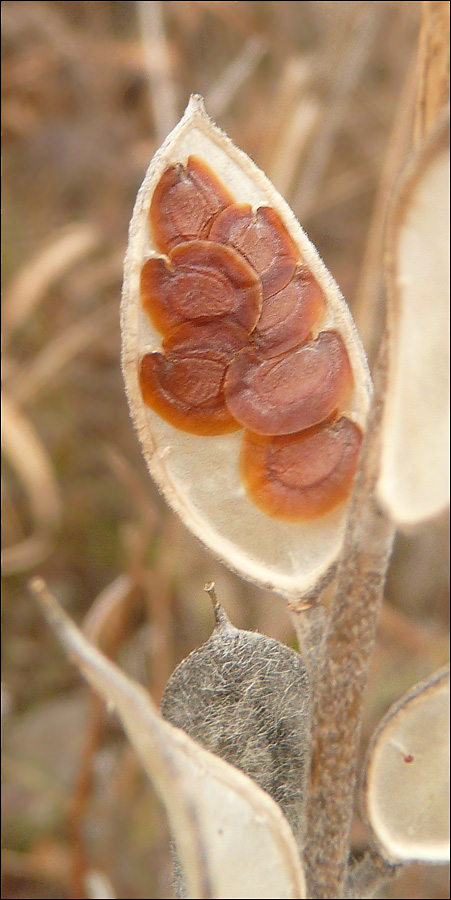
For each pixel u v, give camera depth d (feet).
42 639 0.83
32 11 0.98
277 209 0.32
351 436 0.32
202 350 0.32
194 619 0.74
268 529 0.32
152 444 0.32
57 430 0.89
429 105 0.27
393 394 0.26
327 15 0.89
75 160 0.97
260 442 0.32
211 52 1.01
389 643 0.75
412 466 0.26
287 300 0.32
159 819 0.67
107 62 0.98
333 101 0.85
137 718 0.28
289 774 0.30
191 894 0.28
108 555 0.84
